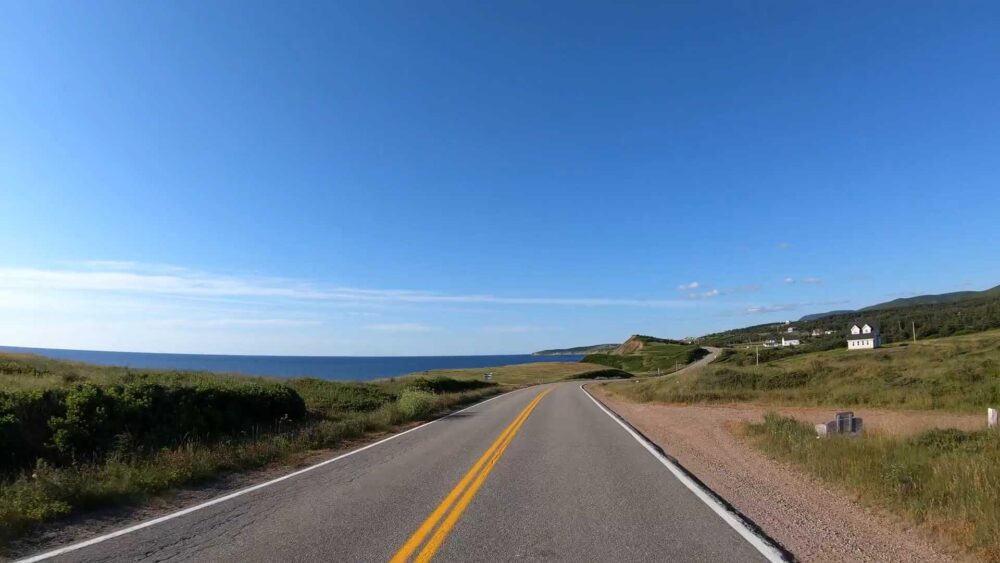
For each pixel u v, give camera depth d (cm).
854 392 3008
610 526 665
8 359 2570
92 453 1055
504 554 560
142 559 556
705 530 648
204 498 843
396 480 961
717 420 2116
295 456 1280
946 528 617
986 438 1118
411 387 3472
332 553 565
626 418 2302
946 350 4503
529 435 1653
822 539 617
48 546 604
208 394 1572
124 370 2561
